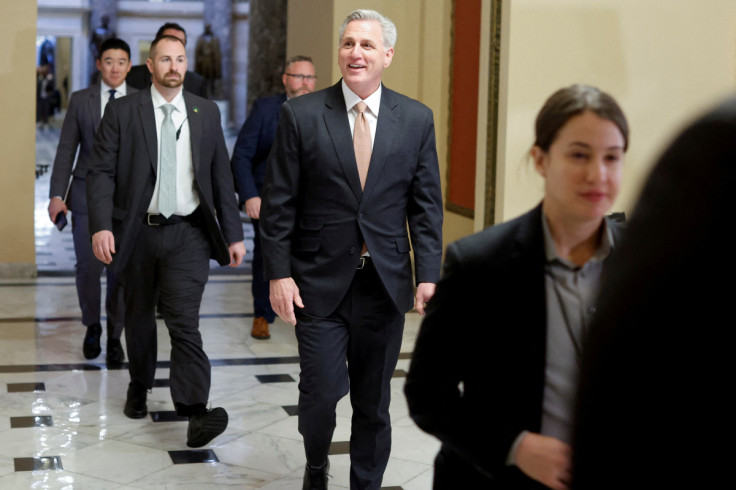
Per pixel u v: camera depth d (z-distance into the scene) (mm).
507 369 1674
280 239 3172
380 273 3121
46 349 5812
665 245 944
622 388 965
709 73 5188
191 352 4082
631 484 967
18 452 3986
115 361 5500
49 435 4219
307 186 3172
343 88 3176
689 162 933
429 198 3230
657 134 5164
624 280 980
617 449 972
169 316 4109
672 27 5148
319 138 3119
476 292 1684
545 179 1685
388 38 3158
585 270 1656
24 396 4820
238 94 29922
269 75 18672
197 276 4152
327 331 3170
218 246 4191
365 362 3242
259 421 4527
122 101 4168
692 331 927
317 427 3201
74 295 7551
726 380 921
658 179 967
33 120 8109
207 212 4141
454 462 1807
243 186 5891
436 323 1737
